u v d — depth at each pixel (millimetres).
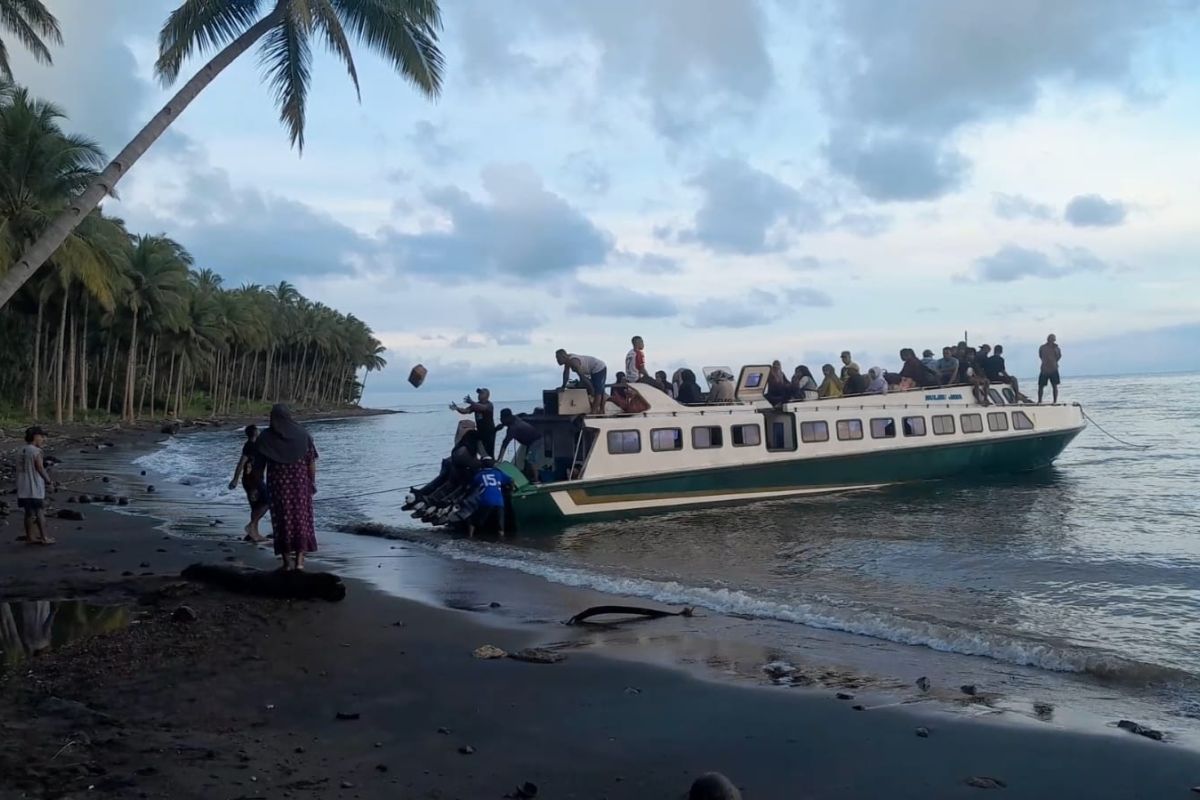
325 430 82938
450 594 11453
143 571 12117
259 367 133250
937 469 24219
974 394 25344
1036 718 6652
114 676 7277
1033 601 11250
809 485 22391
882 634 9266
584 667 7949
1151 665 8008
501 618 9984
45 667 7504
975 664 8188
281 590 10398
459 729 6293
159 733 5965
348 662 7922
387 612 10031
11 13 29609
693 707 6855
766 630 9508
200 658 7836
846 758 5832
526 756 5801
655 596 11398
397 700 6910
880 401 23688
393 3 16219
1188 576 12516
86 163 41812
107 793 4906
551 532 18719
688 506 20812
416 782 5297
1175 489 22016
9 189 40312
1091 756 5871
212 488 26219
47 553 13625
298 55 16703
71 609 9781
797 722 6516
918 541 16109
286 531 10641
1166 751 5941
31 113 40719
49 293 54719
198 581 11023
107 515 18750
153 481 28266
